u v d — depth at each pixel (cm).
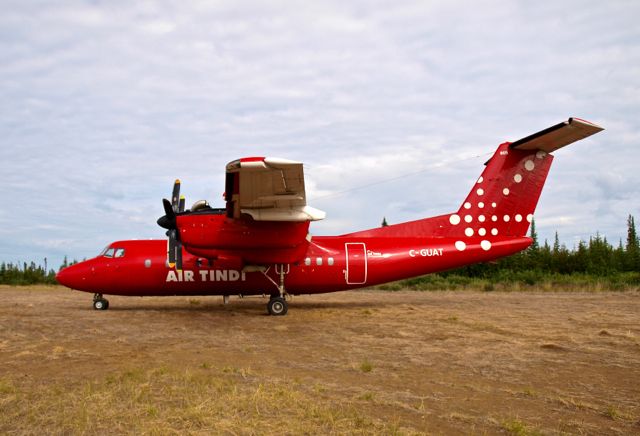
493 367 696
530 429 441
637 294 1988
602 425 456
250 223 1262
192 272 1403
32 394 520
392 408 502
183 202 1370
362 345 864
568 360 739
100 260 1427
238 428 428
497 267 3338
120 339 898
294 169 1031
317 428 432
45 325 1069
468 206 1477
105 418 446
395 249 1440
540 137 1358
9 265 4184
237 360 730
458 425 453
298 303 1677
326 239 1453
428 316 1274
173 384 569
